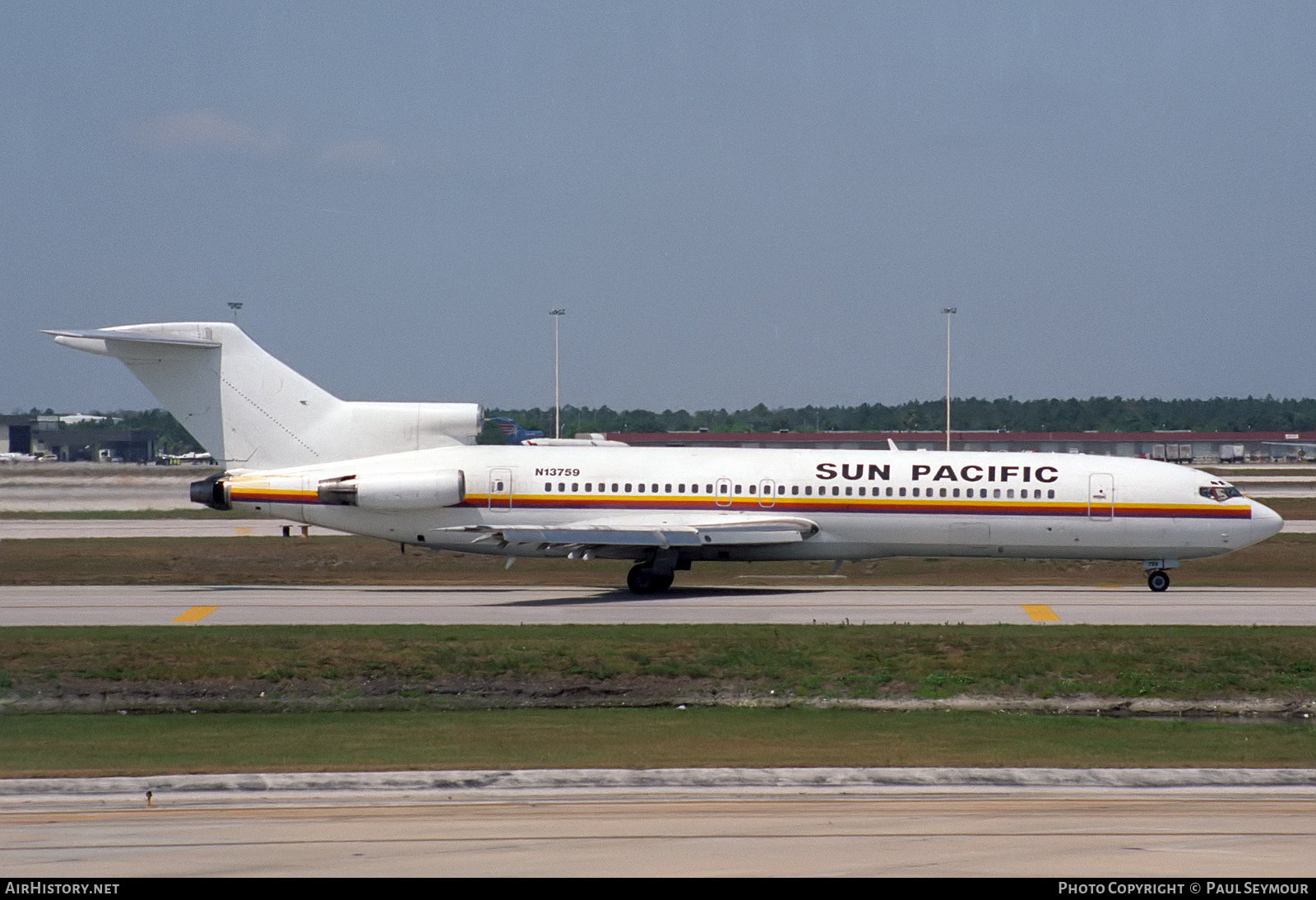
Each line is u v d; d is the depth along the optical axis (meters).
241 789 74.06
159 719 100.62
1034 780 77.62
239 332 167.12
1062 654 116.06
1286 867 55.78
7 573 186.75
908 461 166.00
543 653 115.31
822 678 112.19
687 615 137.12
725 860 56.50
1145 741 91.44
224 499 163.38
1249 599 154.00
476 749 86.94
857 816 66.88
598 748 87.25
